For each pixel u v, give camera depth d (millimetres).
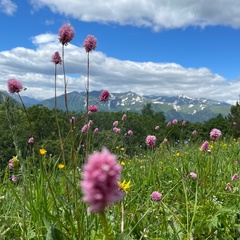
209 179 531
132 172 626
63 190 418
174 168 624
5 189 460
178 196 480
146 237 331
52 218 287
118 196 136
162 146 917
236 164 643
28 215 383
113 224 361
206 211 399
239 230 356
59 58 340
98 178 131
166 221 361
